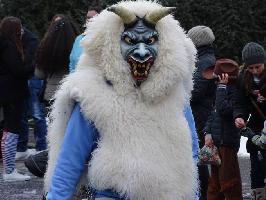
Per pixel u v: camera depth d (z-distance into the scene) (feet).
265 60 18.81
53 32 20.92
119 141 10.29
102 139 10.41
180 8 49.55
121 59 10.43
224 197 20.62
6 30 26.30
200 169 21.33
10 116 26.76
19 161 32.32
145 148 10.31
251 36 51.57
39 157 18.62
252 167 20.43
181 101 10.91
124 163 10.18
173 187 10.39
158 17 10.53
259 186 20.35
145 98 10.50
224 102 19.21
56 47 20.72
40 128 31.07
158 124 10.50
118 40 10.49
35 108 30.91
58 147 10.96
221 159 19.67
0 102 26.40
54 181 10.46
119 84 10.40
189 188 10.68
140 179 10.16
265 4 51.98
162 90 10.49
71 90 10.44
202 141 21.26
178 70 10.54
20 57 26.09
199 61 21.11
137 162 10.19
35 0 49.39
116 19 10.59
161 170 10.30
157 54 10.50
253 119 19.40
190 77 11.26
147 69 10.40
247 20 51.19
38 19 49.67
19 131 27.20
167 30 10.68
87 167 10.67
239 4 50.75
